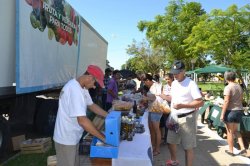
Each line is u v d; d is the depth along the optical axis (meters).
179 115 5.23
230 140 7.20
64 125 3.60
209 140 8.79
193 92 5.10
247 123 7.71
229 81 7.11
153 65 62.31
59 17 8.02
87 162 4.17
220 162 6.66
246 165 6.45
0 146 6.11
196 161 6.72
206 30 25.92
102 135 3.61
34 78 6.33
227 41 25.39
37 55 6.48
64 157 3.67
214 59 27.31
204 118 12.05
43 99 8.65
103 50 18.42
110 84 10.79
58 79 8.30
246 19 24.91
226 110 7.12
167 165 5.84
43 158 6.52
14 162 6.23
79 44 10.74
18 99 7.19
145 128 5.22
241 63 24.78
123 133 4.43
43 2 6.73
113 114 3.84
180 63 5.17
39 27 6.53
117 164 3.72
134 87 15.54
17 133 7.77
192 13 40.25
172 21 41.81
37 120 8.37
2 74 5.34
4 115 6.97
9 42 5.57
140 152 3.93
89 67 3.69
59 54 8.25
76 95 3.49
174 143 5.70
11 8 5.61
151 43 44.41
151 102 6.81
